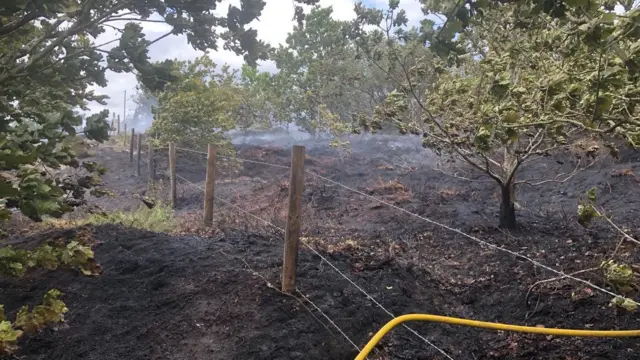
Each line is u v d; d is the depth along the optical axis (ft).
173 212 27.55
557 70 12.56
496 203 27.35
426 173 36.19
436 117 19.93
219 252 16.58
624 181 27.04
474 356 12.61
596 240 18.53
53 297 5.55
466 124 17.33
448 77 18.97
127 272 15.02
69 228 18.54
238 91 59.93
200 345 11.89
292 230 13.62
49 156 7.18
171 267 15.06
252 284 14.07
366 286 14.93
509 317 14.15
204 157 42.98
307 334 12.39
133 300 13.52
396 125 19.81
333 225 24.17
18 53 7.97
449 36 5.05
